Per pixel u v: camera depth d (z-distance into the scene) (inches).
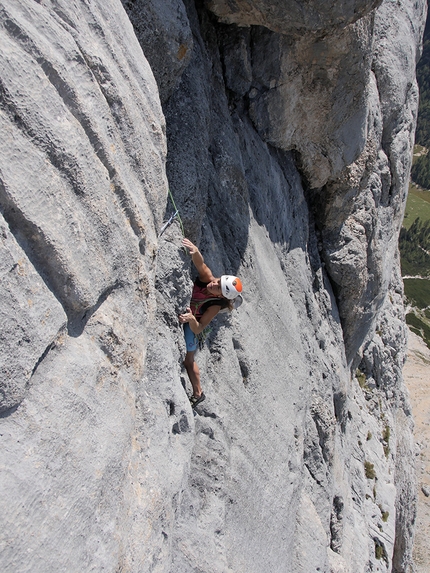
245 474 262.7
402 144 583.2
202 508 228.1
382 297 618.8
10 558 101.2
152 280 169.9
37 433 110.7
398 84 527.5
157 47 198.5
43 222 113.0
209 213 275.0
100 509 129.3
